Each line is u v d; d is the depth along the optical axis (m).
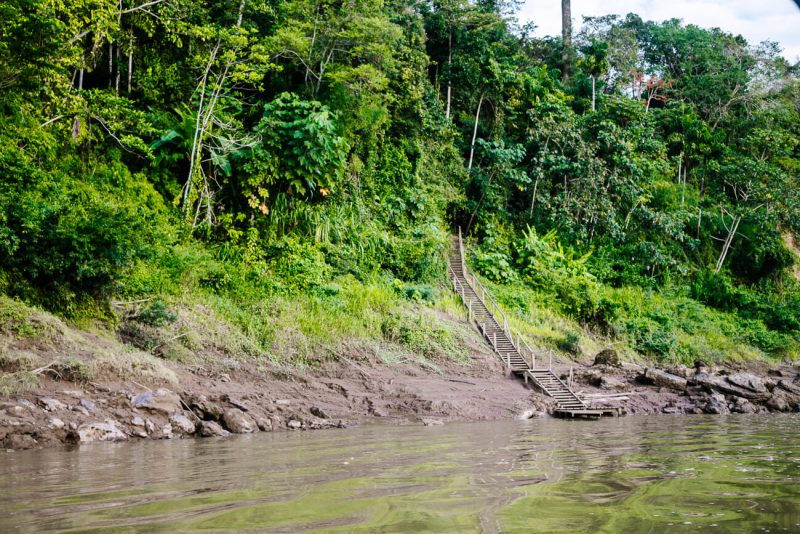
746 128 52.38
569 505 5.42
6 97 18.31
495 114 39.69
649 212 40.56
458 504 5.47
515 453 9.45
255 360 17.59
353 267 26.48
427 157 35.50
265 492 6.10
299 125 25.50
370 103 29.78
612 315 31.91
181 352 16.16
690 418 18.11
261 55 24.72
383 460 8.58
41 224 15.08
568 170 38.59
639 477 7.04
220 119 24.98
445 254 31.55
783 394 22.86
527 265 34.44
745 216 45.28
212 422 12.19
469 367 22.25
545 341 27.56
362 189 30.50
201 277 20.31
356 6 28.64
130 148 23.67
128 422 11.43
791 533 4.38
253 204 24.19
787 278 46.12
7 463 8.11
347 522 4.79
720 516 4.96
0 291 14.04
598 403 19.91
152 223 20.75
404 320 23.44
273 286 22.08
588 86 48.91
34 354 12.42
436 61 39.56
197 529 4.59
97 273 15.40
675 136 47.88
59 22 15.70
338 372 18.66
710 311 39.44
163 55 26.33
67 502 5.61
